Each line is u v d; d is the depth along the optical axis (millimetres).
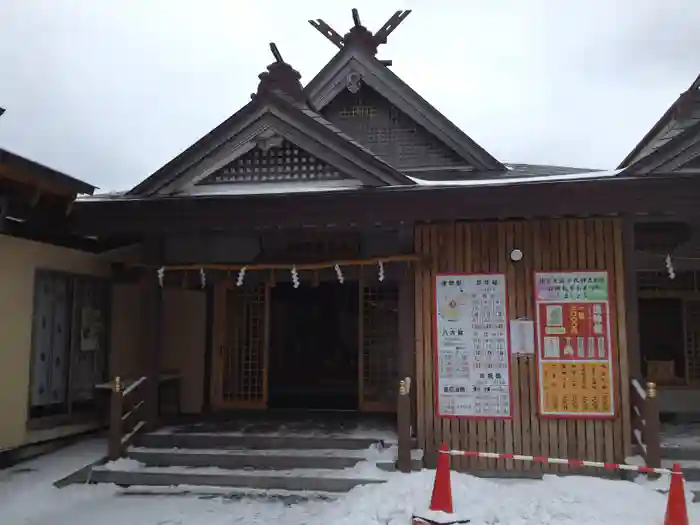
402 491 6398
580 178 7102
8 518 6242
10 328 7832
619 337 7395
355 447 7844
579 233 7586
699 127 6754
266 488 7113
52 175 7285
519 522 5816
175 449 7910
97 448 8469
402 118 11641
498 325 7609
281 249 9633
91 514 6410
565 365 7434
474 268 7738
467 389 7582
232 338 10508
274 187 8109
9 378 7785
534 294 7566
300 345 11297
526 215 7332
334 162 7934
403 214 7574
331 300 11320
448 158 11453
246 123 8070
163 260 8805
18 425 7898
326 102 11680
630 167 7016
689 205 7035
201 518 6273
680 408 9695
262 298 10555
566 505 6160
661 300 10031
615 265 7496
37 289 8367
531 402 7438
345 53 11508
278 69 8469
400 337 8836
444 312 7730
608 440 7266
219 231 8594
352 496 6535
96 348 9539
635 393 7238
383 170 7730
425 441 7582
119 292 10109
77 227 8281
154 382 8516
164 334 10414
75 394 9055
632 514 5930
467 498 6301
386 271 8805
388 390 10055
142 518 6293
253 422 9188
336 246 9461
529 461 7355
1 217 7566
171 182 8188
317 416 9672
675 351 9914
